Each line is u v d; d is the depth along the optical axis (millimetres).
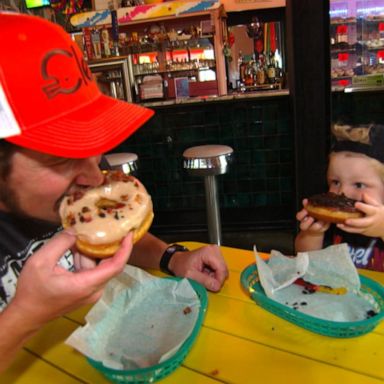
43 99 670
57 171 724
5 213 1014
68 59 719
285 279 949
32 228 1064
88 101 755
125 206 841
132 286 939
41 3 5078
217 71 5141
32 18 697
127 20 4887
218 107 3328
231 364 745
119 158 2418
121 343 794
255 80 5449
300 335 810
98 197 850
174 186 3605
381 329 800
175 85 4250
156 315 873
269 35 5500
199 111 3365
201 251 1090
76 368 789
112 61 4180
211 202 2463
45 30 698
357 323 760
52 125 675
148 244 1183
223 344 801
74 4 5059
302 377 695
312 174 2279
